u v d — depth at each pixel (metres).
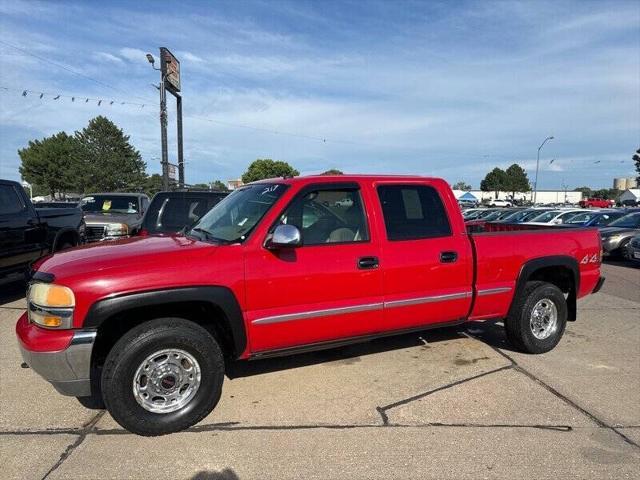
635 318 6.92
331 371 4.69
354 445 3.36
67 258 3.66
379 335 4.39
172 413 3.53
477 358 5.07
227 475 3.03
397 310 4.34
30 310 3.51
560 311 5.27
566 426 3.64
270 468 3.10
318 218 4.10
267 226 3.86
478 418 3.75
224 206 4.70
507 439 3.45
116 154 70.38
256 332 3.79
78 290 3.27
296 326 3.93
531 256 5.02
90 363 3.34
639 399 4.12
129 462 3.16
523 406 3.96
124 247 3.88
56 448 3.33
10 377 4.58
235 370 4.72
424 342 5.57
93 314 3.28
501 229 6.60
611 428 3.62
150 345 3.42
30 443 3.39
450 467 3.11
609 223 16.14
